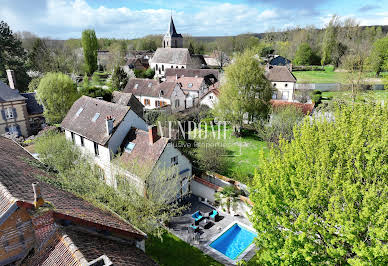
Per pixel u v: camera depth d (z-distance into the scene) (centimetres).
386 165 1362
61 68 7756
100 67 11825
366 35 12288
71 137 3375
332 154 1634
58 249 1074
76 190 1962
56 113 4569
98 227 1245
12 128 4525
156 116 4641
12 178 1434
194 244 2288
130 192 2136
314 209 1476
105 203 2056
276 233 1535
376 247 1098
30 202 1108
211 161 3125
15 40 6431
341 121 1895
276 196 1533
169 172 2516
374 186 1263
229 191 2689
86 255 1041
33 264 1069
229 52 14075
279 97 7050
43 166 2220
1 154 1886
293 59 12825
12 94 4528
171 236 2372
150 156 2611
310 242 1358
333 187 1395
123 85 7100
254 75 4259
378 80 7831
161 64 10150
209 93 5631
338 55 11119
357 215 1255
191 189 3073
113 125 2875
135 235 1381
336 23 11412
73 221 1181
